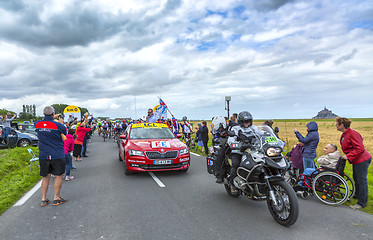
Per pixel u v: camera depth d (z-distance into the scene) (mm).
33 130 17453
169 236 3469
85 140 11461
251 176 4152
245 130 4441
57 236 3537
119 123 21328
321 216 4180
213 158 5605
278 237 3414
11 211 4578
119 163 9656
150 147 7152
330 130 35062
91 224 3928
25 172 7832
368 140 17875
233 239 3363
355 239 3340
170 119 15781
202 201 5008
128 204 4855
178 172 7777
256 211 4441
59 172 4934
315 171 5113
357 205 4566
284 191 3834
